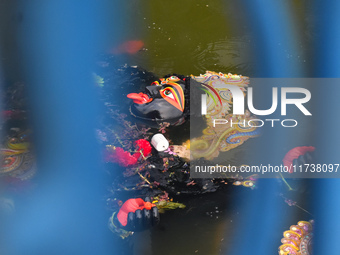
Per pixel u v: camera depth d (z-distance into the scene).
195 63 4.39
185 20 4.91
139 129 3.59
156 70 4.28
